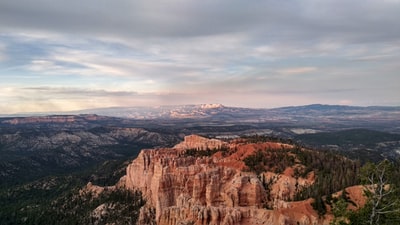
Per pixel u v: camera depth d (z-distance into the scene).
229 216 106.00
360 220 47.59
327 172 139.00
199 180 141.00
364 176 50.47
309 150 169.50
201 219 110.62
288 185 139.00
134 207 168.00
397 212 46.38
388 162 49.34
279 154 162.00
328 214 97.19
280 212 101.38
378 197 47.44
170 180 152.38
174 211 119.50
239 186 135.25
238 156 169.62
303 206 102.62
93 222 161.00
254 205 131.38
